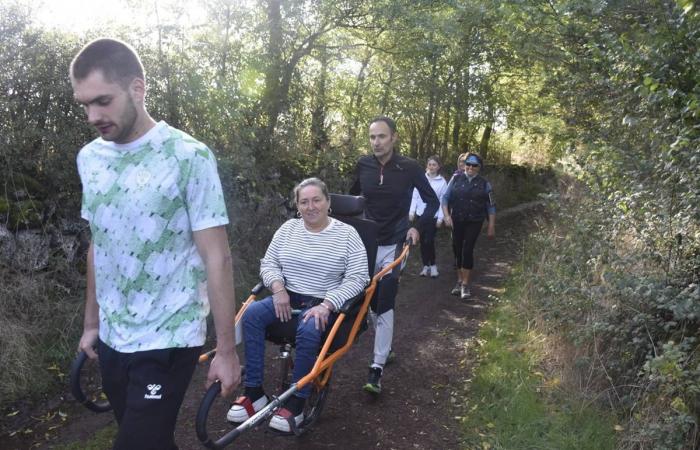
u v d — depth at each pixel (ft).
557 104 28.58
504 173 55.06
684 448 10.53
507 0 23.29
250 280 22.45
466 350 17.97
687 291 11.64
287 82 28.50
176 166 6.84
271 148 27.22
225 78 24.32
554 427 12.56
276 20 27.32
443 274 28.53
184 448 12.12
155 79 21.06
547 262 19.66
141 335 6.96
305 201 12.60
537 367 15.30
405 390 15.14
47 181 18.17
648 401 11.83
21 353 14.34
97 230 7.07
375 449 12.28
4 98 17.20
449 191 24.53
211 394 8.62
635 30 18.21
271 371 16.22
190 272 7.14
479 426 13.16
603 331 13.53
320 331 11.41
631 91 17.10
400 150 46.73
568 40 23.53
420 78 38.68
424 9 31.42
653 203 13.83
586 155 17.47
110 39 6.72
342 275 12.67
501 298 22.58
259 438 12.51
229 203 23.13
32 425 13.15
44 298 16.21
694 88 13.64
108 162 7.03
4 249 16.31
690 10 13.99
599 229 15.37
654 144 15.01
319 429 13.00
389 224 15.37
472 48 39.60
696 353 11.68
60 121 18.07
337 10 29.30
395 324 20.70
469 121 48.47
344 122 34.17
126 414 6.86
